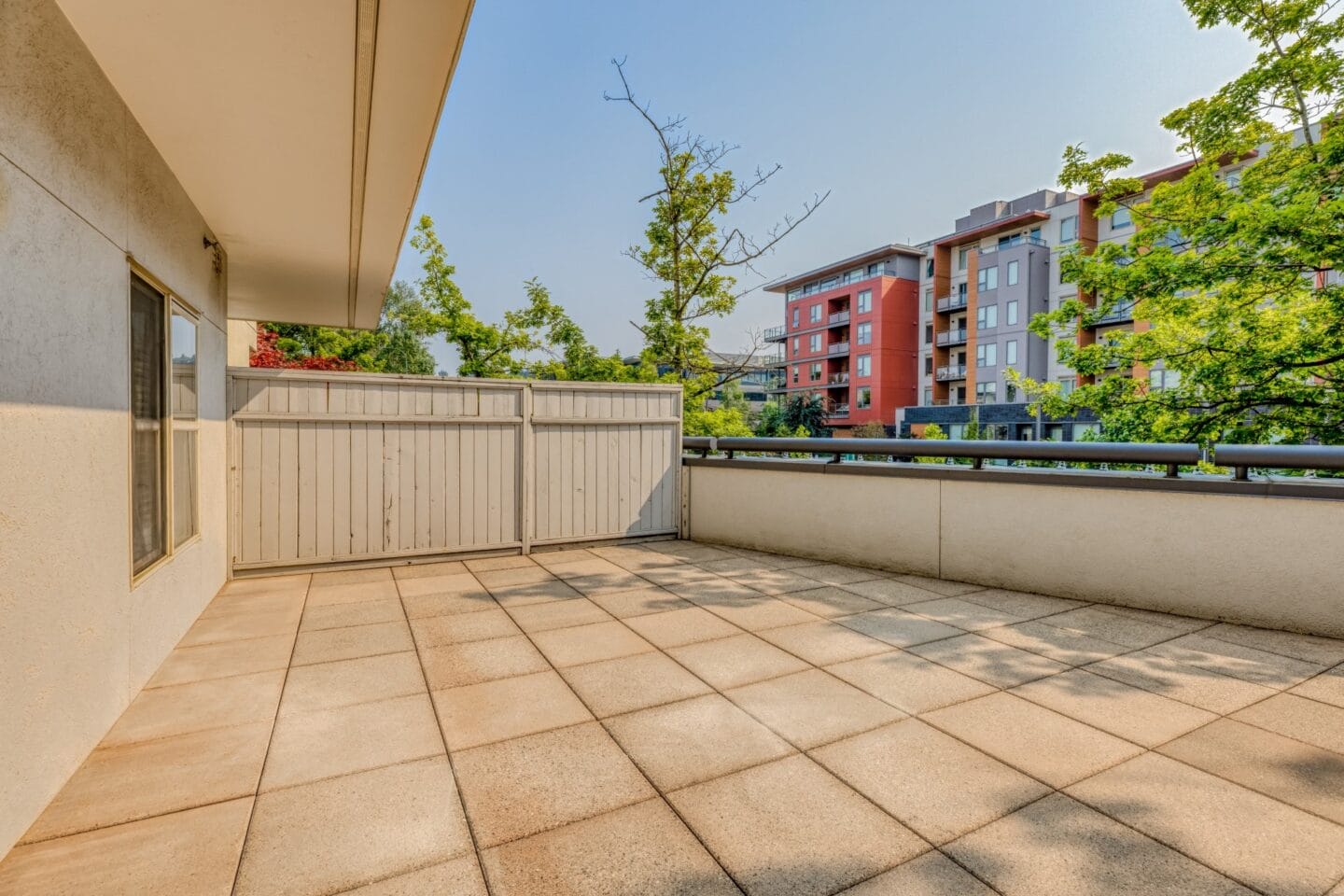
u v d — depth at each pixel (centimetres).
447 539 580
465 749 236
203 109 289
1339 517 346
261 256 536
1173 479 397
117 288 267
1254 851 173
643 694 286
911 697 281
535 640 361
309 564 529
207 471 435
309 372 524
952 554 500
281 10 221
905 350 4794
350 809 197
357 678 306
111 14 221
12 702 181
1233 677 300
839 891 159
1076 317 1120
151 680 302
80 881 164
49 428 206
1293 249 846
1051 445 449
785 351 5934
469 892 160
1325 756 226
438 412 574
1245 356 911
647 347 1284
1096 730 248
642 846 179
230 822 190
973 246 4247
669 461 695
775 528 619
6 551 180
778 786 210
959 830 185
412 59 253
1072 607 423
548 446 627
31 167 197
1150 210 1050
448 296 1572
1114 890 159
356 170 360
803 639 361
